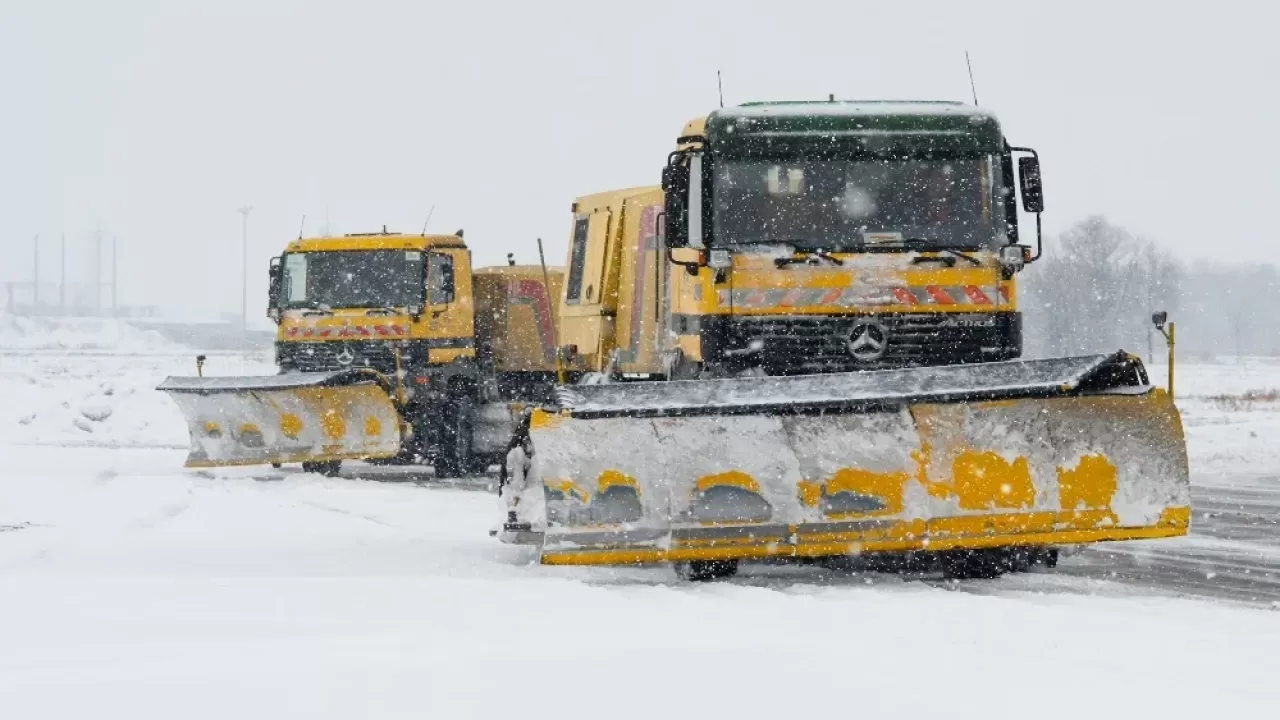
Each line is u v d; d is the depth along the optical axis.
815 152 27.02
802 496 21.77
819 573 23.48
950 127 27.20
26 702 12.45
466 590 19.64
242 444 43.34
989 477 21.70
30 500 35.06
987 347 26.83
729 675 13.46
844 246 26.75
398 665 13.92
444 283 45.94
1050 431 21.67
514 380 47.22
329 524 30.64
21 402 69.19
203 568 23.41
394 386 45.19
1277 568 24.48
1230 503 37.66
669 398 21.77
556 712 11.98
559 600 18.69
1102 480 21.67
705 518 21.78
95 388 70.06
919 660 14.30
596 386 21.97
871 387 21.75
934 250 26.81
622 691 12.76
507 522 22.67
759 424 21.66
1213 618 17.75
